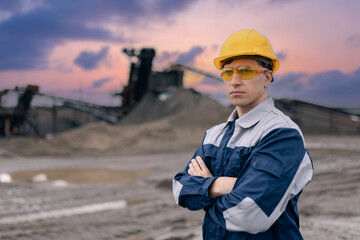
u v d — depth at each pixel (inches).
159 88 2332.7
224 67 63.9
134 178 654.5
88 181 619.5
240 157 59.5
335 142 1280.8
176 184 65.4
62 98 2102.6
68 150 1146.0
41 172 709.3
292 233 56.7
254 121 60.6
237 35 63.1
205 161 67.5
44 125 3068.4
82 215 370.6
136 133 1323.8
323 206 330.3
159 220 331.3
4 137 1893.5
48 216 367.9
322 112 2180.1
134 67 2249.0
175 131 1387.8
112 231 287.4
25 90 1889.8
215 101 1755.7
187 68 2362.2
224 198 56.2
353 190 419.2
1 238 270.2
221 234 58.9
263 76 61.9
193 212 362.9
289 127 56.5
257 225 52.8
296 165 54.5
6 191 505.4
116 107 2402.8
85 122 3255.4
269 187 52.3
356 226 189.6
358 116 2060.8
